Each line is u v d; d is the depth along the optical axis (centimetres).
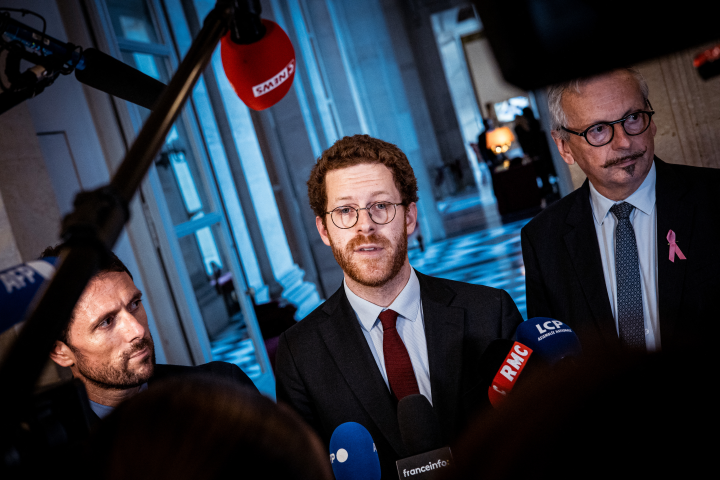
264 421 39
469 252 912
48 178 245
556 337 101
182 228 404
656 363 23
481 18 32
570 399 24
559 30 30
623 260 145
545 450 23
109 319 123
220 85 648
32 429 62
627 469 22
